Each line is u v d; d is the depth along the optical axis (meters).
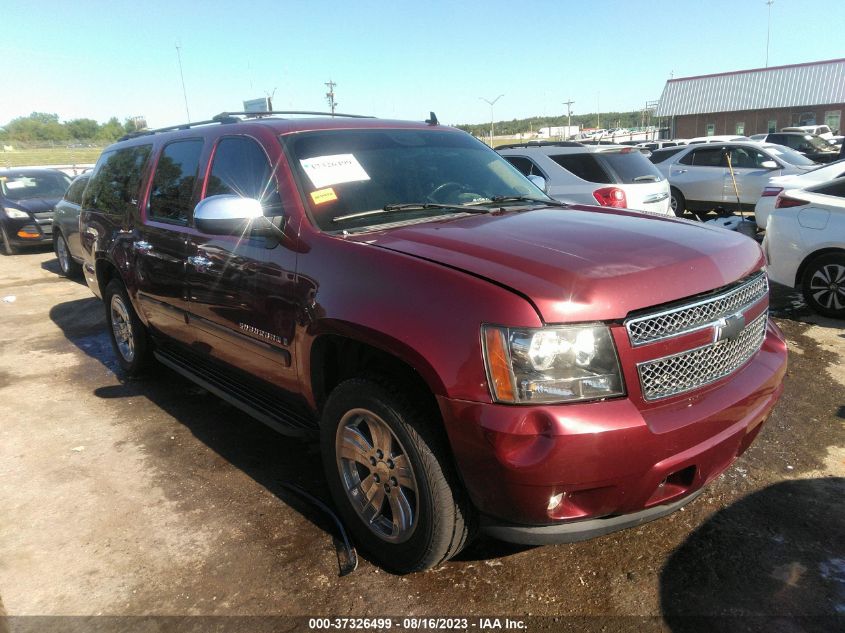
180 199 4.03
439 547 2.49
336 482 2.89
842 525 2.93
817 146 20.03
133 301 4.69
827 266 6.08
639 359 2.23
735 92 46.19
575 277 2.25
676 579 2.63
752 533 2.90
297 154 3.26
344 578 2.71
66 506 3.35
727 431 2.44
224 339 3.60
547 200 3.70
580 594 2.57
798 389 4.43
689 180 12.93
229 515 3.21
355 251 2.70
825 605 2.45
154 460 3.82
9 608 2.60
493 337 2.17
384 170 3.41
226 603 2.59
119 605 2.60
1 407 4.74
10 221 12.36
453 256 2.48
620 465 2.16
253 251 3.21
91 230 5.29
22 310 7.96
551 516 2.22
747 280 2.68
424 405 2.45
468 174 3.71
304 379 3.00
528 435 2.13
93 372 5.49
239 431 4.19
